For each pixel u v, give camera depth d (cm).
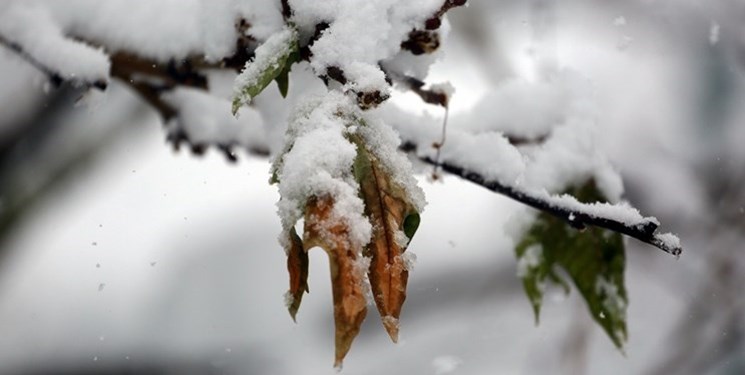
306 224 47
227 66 62
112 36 70
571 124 76
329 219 47
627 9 142
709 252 144
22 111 124
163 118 86
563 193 74
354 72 51
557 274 77
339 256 47
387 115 69
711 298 144
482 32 141
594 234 75
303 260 48
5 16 71
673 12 136
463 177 67
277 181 50
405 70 62
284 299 48
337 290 46
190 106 85
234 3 61
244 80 52
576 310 145
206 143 85
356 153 49
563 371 145
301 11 54
